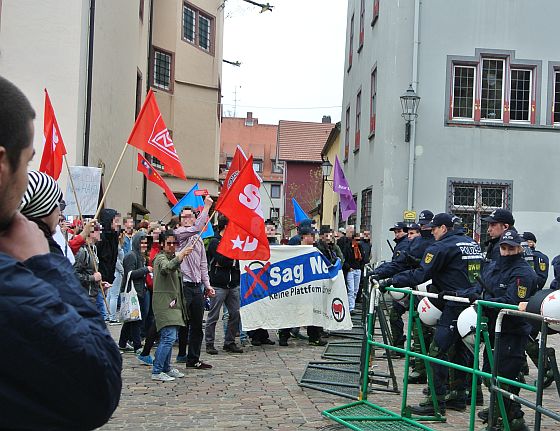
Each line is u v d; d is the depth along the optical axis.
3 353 1.30
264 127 70.44
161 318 7.54
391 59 16.73
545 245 16.83
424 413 6.25
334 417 5.88
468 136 16.77
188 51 27.61
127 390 7.05
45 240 1.60
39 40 13.77
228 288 9.62
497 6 17.02
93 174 9.66
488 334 5.21
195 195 13.41
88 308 1.52
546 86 17.09
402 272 6.79
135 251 9.22
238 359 9.20
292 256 10.30
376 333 11.15
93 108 14.83
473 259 6.39
